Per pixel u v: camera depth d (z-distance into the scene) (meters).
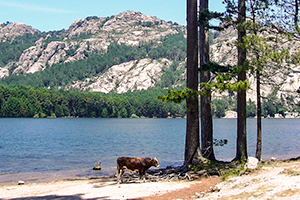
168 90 17.14
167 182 16.61
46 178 22.08
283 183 11.80
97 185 17.75
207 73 20.78
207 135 20.73
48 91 186.38
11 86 191.38
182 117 199.75
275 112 176.00
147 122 142.62
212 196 12.30
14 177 22.66
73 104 182.75
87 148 43.53
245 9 18.47
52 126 103.38
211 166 18.03
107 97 197.62
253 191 11.66
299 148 41.75
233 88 16.84
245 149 19.89
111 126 107.81
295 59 17.23
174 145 47.56
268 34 18.38
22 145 47.91
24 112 159.75
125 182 17.55
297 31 17.62
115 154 36.75
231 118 193.50
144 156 34.66
